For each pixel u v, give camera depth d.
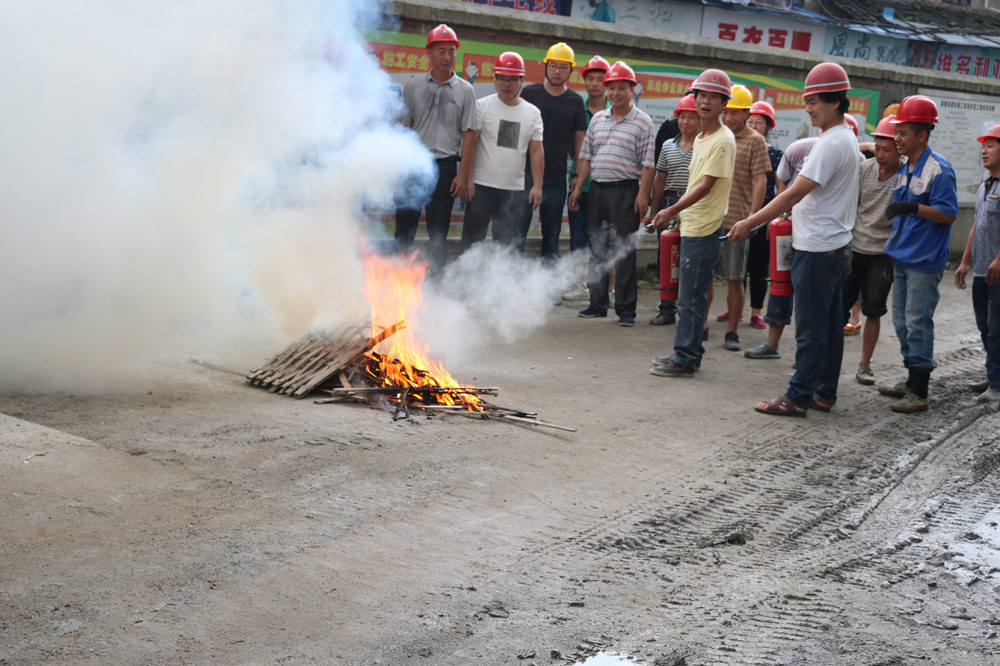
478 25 10.08
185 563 3.66
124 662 3.00
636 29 11.55
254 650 3.13
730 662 3.33
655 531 4.46
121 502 4.17
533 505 4.61
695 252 7.33
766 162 8.51
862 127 14.49
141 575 3.54
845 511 4.99
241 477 4.59
